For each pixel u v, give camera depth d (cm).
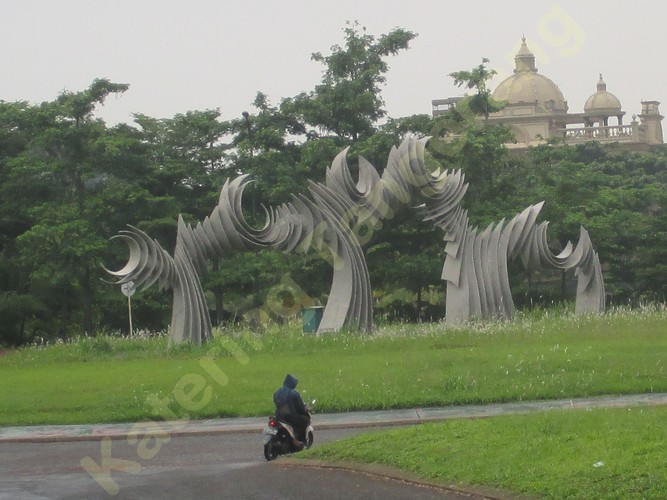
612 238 5097
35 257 4444
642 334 3088
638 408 1816
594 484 1323
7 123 4838
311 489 1491
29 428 2192
